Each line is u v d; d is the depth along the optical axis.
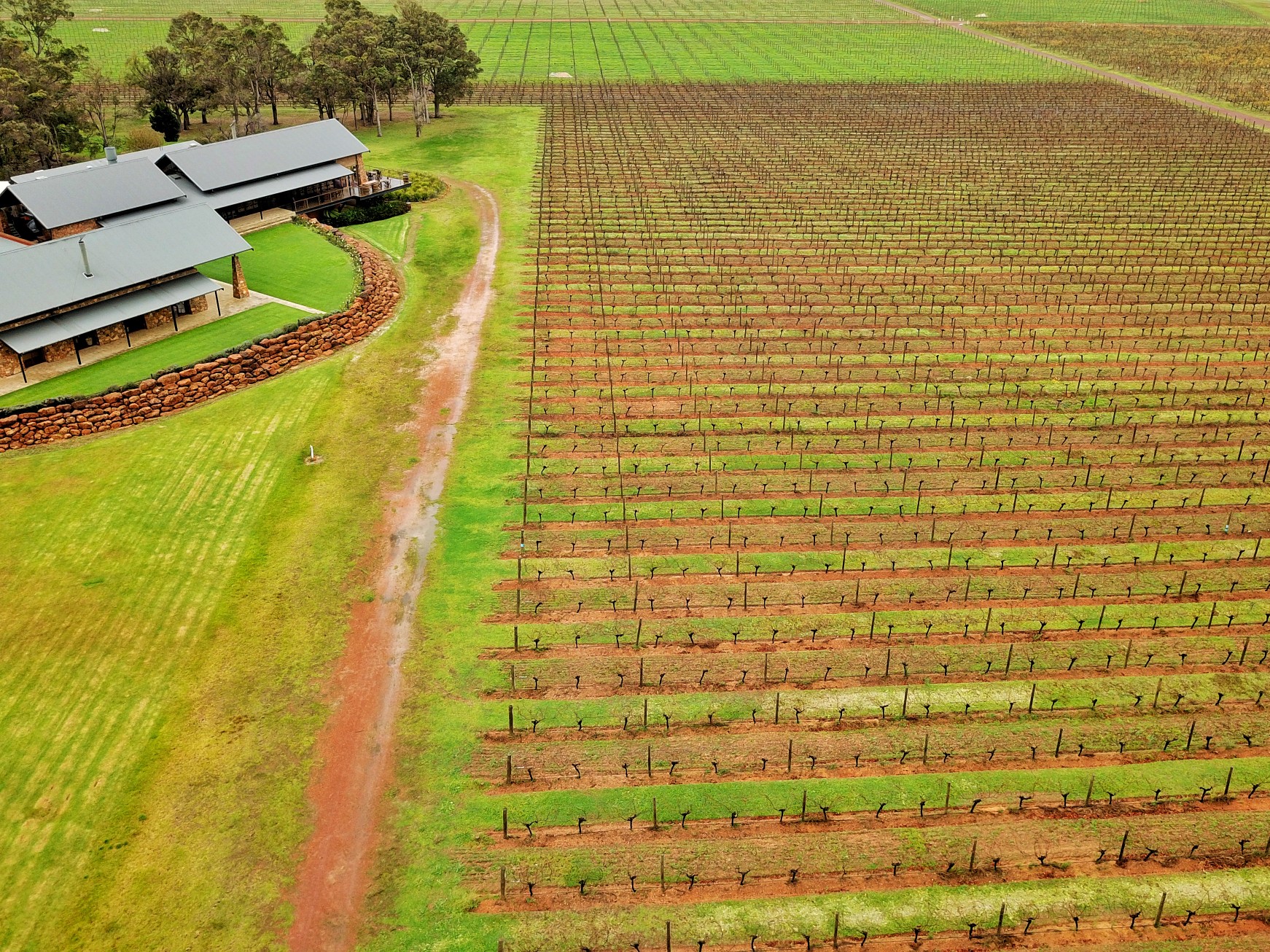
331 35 129.00
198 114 138.88
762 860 33.66
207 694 40.31
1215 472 56.62
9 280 61.53
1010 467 56.97
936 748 38.06
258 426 60.12
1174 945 30.92
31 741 37.81
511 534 50.62
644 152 122.94
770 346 71.56
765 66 187.00
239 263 73.38
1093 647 43.09
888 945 30.97
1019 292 81.44
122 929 31.16
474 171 113.62
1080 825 34.84
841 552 49.53
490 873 33.22
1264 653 42.69
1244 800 35.88
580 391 65.00
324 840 34.28
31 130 98.50
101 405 58.81
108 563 47.75
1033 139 132.00
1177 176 115.19
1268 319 77.25
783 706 39.97
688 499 53.78
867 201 104.31
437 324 74.56
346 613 44.94
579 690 40.75
